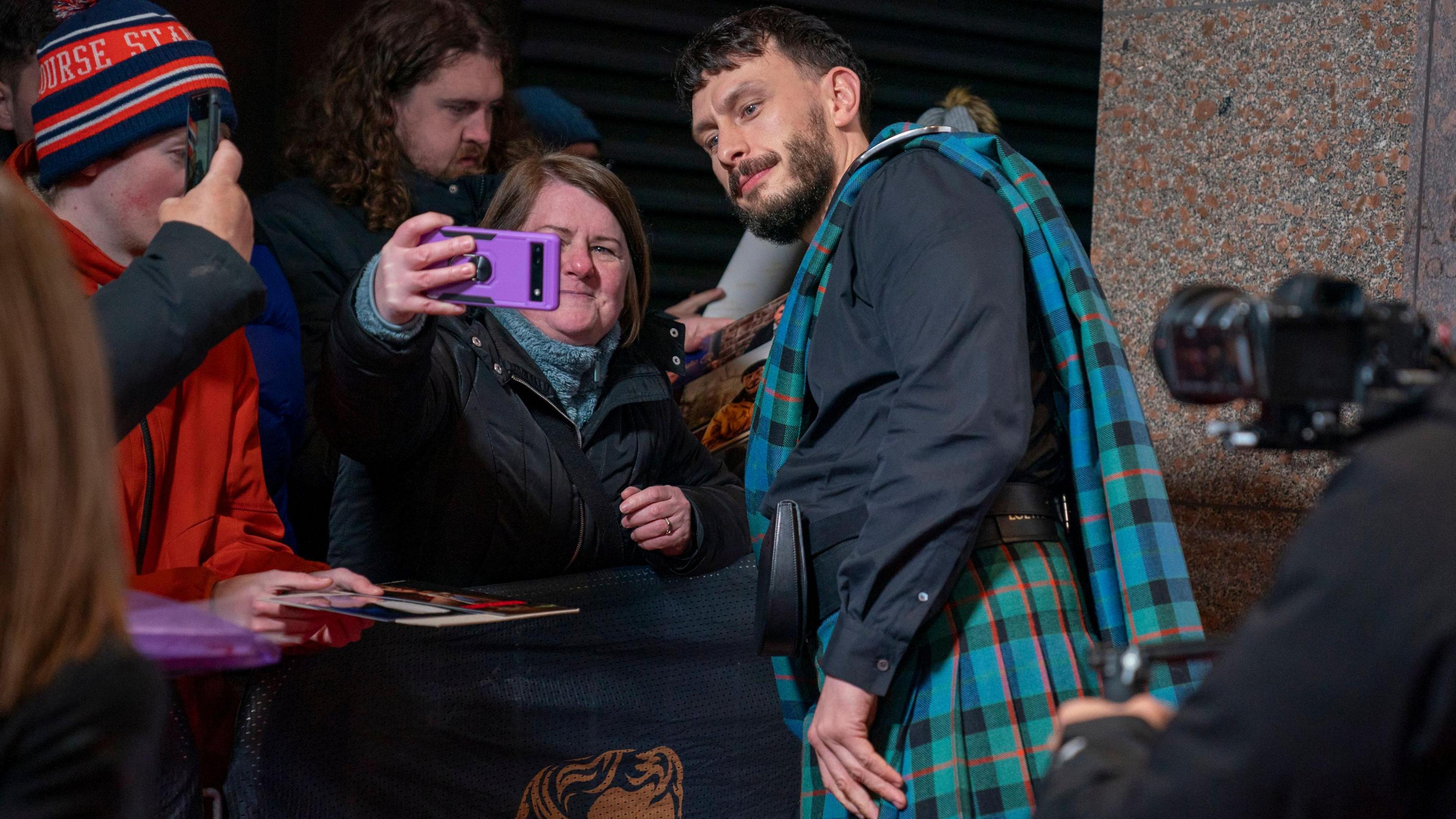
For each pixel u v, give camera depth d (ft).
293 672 5.96
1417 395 2.81
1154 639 5.71
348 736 6.11
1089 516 5.97
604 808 7.09
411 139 9.60
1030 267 6.10
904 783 5.77
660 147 15.34
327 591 5.54
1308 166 8.85
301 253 9.14
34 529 2.92
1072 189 17.76
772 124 6.88
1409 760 2.63
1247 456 9.04
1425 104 8.29
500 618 5.23
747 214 7.06
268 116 13.56
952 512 5.32
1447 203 8.21
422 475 7.01
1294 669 2.66
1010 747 5.69
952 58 16.66
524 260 5.76
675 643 7.34
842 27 16.07
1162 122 9.61
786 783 7.74
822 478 6.19
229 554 6.26
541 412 7.46
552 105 12.84
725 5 15.43
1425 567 2.59
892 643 5.49
